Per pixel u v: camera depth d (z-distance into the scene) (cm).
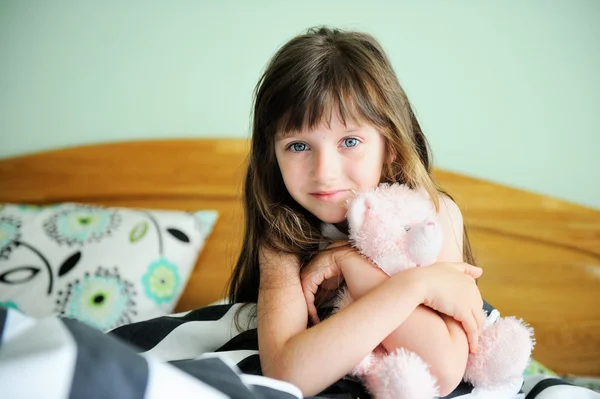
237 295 81
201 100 137
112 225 120
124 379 33
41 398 30
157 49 135
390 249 60
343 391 59
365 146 63
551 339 121
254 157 73
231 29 132
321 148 62
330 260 64
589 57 121
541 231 122
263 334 60
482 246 123
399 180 69
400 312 55
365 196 61
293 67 64
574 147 125
